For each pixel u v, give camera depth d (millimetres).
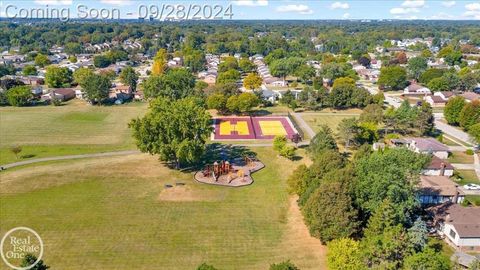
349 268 40969
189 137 73438
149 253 48469
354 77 169375
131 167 75938
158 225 55031
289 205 61562
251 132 101562
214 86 130750
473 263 42531
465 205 60594
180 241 51250
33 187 66125
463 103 105562
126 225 54844
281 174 74062
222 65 193000
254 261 47344
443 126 107688
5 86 140750
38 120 110625
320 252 49156
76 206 60000
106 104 133375
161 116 72500
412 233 46469
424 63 174375
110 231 53188
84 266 45625
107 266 45750
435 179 65500
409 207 49875
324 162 59938
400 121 96188
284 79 175625
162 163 78312
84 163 77688
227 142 93062
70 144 90312
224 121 112062
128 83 154500
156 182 69438
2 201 61031
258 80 142625
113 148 88000
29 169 74125
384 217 47031
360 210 51500
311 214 50656
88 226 54312
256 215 58375
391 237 43250
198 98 116688
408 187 50531
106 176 71438
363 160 55281
